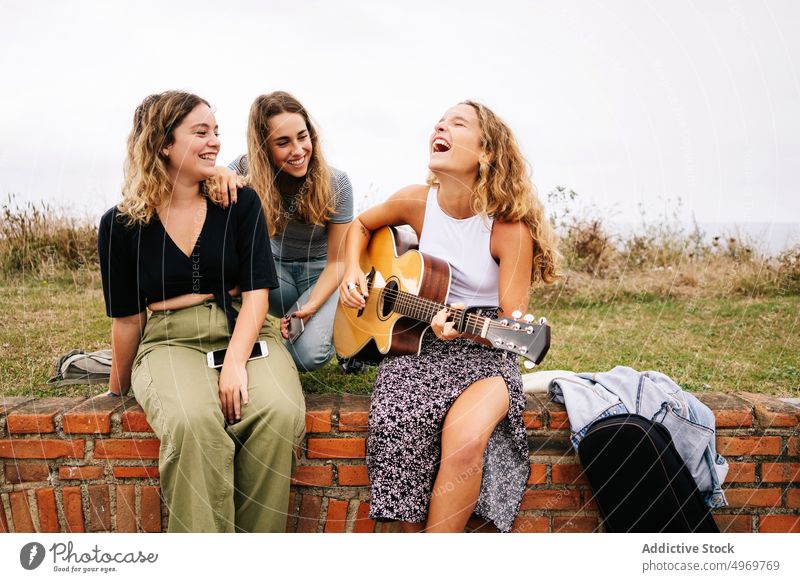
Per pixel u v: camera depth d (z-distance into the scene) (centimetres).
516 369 197
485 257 202
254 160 230
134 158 189
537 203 205
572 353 322
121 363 205
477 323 185
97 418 197
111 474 200
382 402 183
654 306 406
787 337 345
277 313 277
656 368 300
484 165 196
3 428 197
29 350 296
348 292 217
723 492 201
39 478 200
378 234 234
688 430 195
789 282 437
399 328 206
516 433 185
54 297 386
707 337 347
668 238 467
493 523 200
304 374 271
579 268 446
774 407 207
